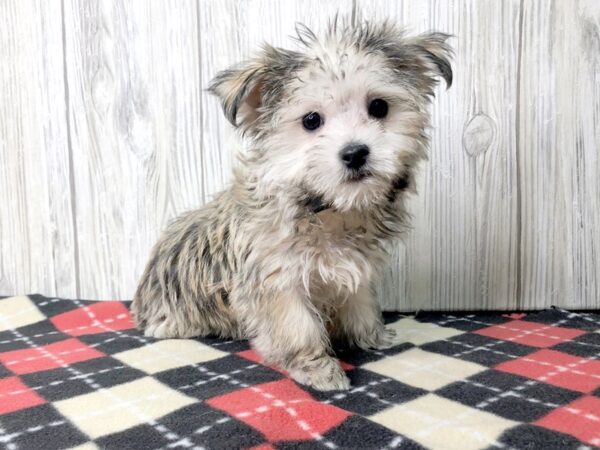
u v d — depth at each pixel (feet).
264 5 1.23
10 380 0.87
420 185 1.23
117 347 1.05
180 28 1.26
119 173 1.34
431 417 0.69
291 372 0.87
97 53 1.30
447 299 1.27
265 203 0.89
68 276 1.40
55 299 1.36
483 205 1.23
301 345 0.87
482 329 1.12
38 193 1.38
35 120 1.35
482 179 1.22
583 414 0.69
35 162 1.36
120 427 0.69
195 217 1.15
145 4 1.26
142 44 1.28
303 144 0.85
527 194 1.22
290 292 0.89
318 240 0.88
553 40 1.17
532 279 1.24
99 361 0.96
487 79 1.19
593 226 1.22
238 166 1.11
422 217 1.25
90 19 1.29
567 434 0.63
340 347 1.02
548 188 1.21
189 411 0.73
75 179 1.36
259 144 0.91
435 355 0.95
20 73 1.33
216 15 1.25
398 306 1.29
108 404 0.76
